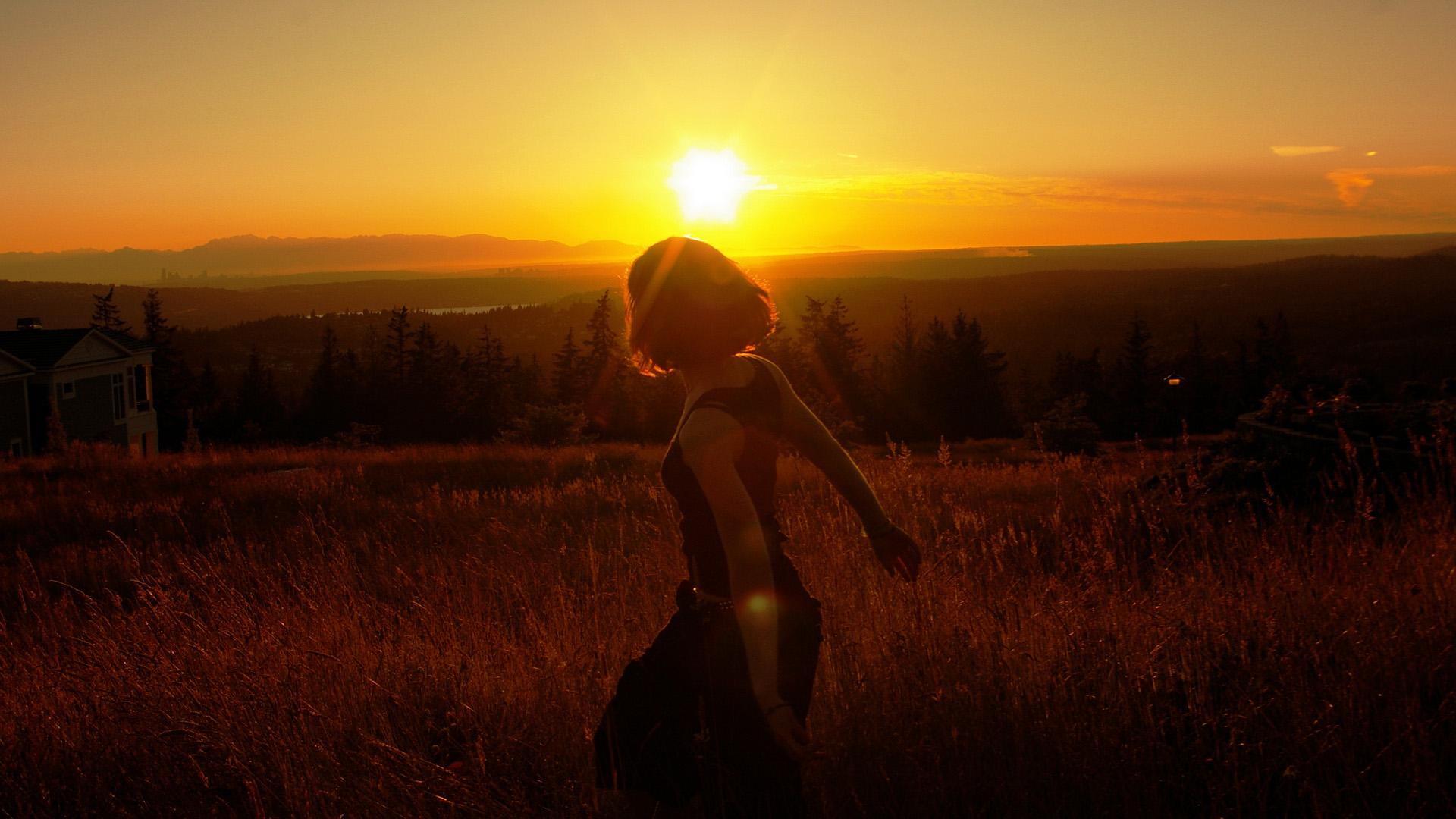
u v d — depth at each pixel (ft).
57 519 41.73
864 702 8.87
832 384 235.61
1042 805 7.45
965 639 9.84
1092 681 9.18
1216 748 7.75
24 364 104.47
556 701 10.13
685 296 6.23
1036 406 240.32
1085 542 14.57
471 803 8.07
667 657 6.70
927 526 22.59
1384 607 10.24
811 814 7.69
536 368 260.83
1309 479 20.84
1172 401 187.11
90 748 9.87
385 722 10.00
